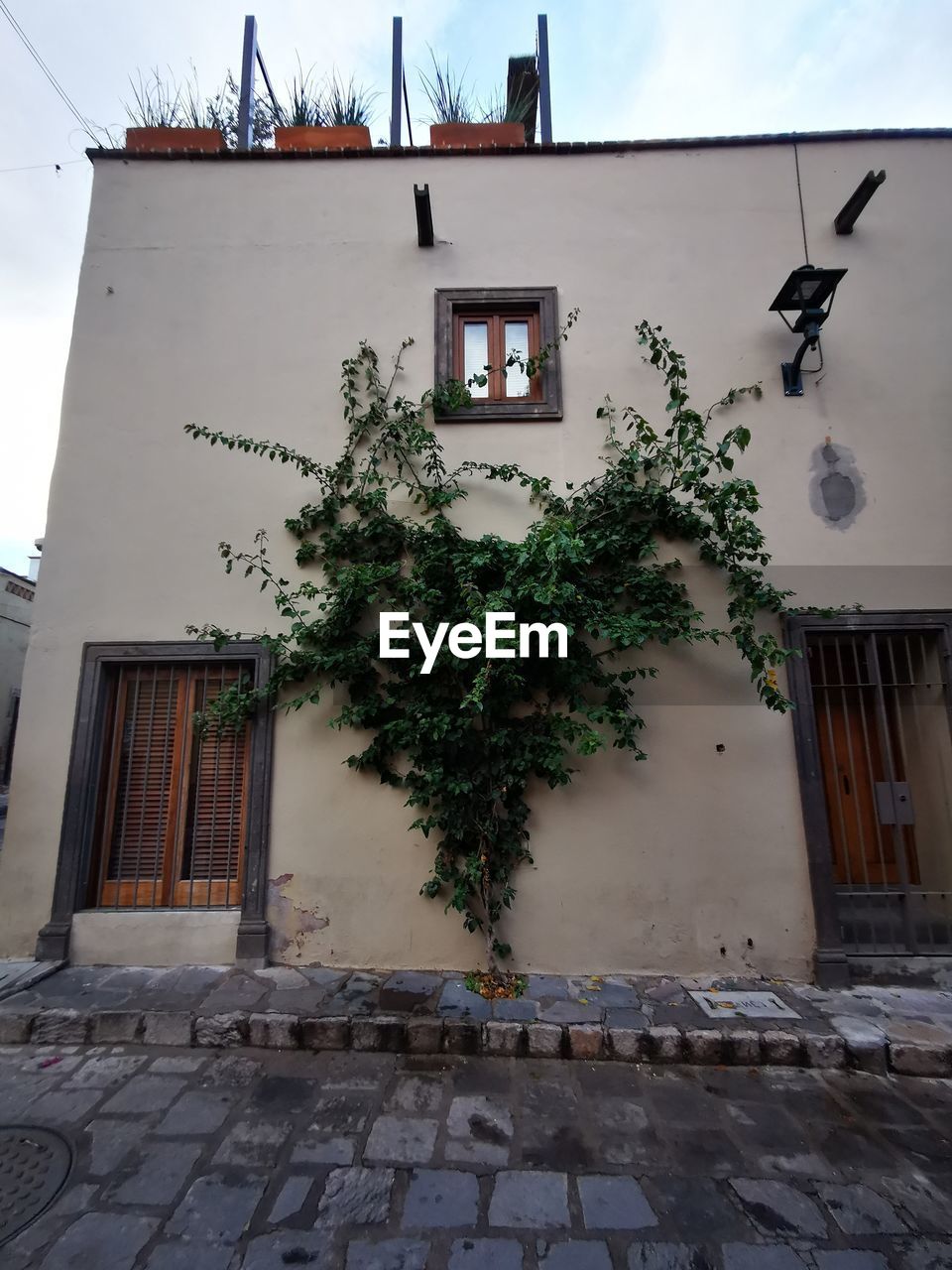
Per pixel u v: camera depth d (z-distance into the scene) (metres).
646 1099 2.96
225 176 5.13
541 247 4.97
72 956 4.15
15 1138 2.65
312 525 4.61
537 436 4.70
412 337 4.88
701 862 4.18
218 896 4.35
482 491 4.64
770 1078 3.14
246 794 4.43
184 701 4.57
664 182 5.04
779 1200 2.35
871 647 4.42
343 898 4.22
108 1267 2.04
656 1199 2.35
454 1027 3.38
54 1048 3.40
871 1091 3.03
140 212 5.08
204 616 4.54
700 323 4.83
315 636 4.29
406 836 4.26
